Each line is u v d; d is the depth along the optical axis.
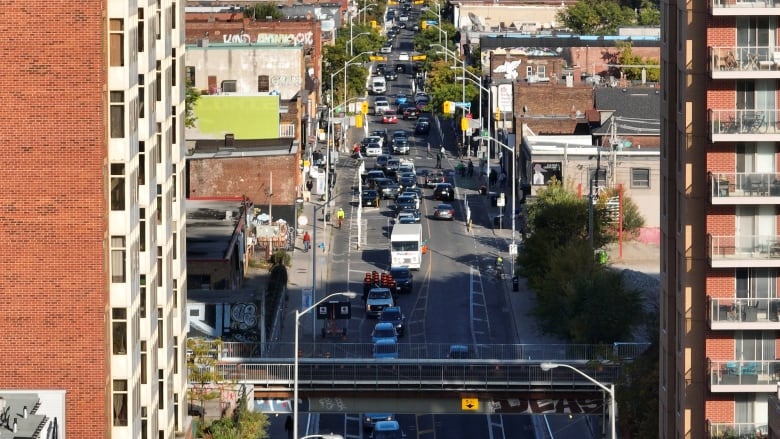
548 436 132.12
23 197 81.25
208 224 179.88
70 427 82.12
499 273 182.50
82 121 81.06
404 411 123.88
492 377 123.25
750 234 100.94
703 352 102.00
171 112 108.50
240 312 146.25
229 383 121.62
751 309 100.62
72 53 80.75
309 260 192.38
